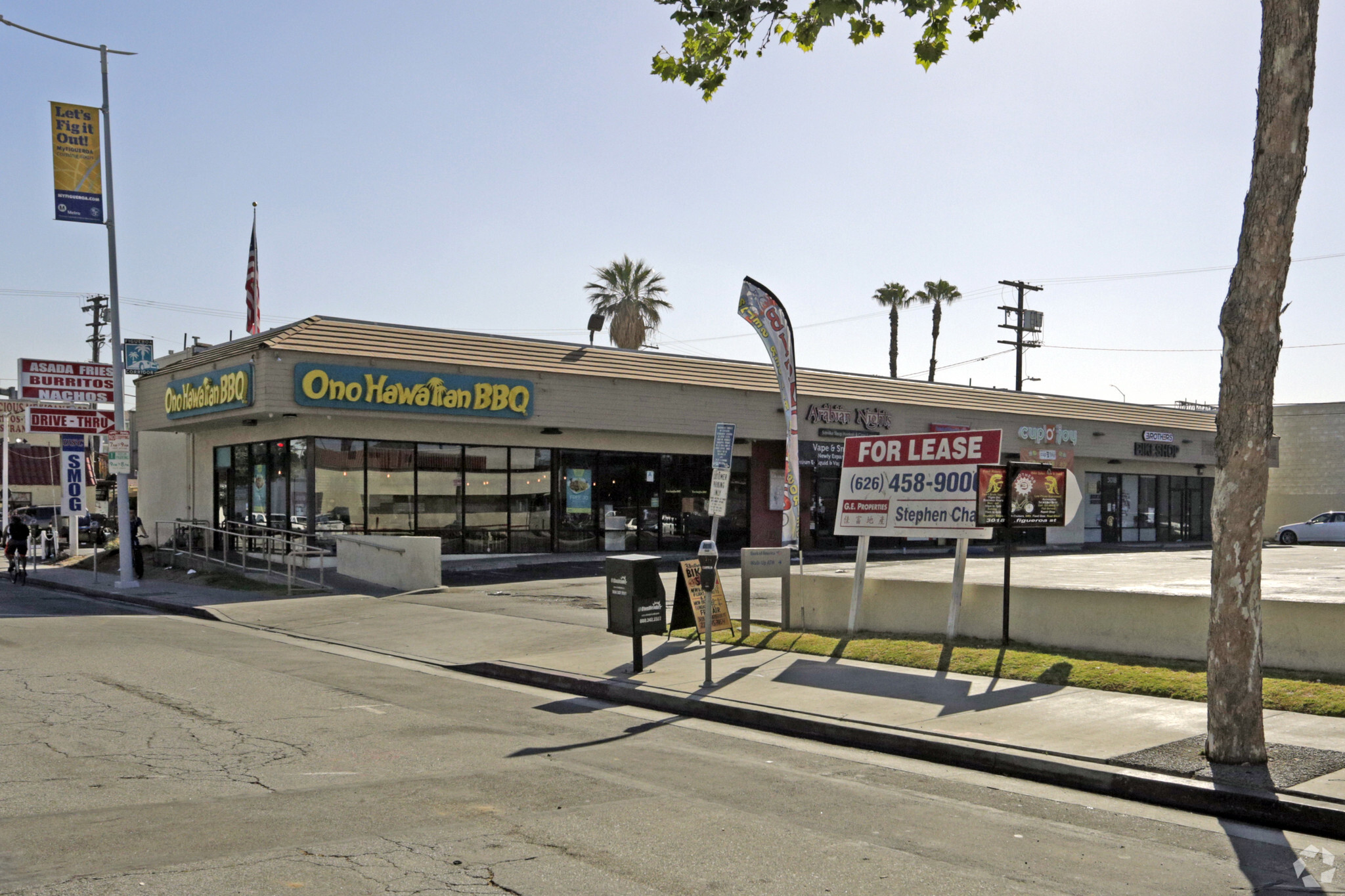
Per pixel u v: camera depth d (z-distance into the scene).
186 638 15.32
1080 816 7.08
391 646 14.95
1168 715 9.51
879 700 10.43
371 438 25.69
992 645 12.89
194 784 7.25
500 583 22.58
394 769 7.83
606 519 29.73
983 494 12.90
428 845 5.97
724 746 9.10
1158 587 21.03
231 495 29.23
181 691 10.88
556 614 17.20
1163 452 44.31
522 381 26.45
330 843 5.96
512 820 6.54
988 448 13.02
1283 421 49.97
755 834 6.38
